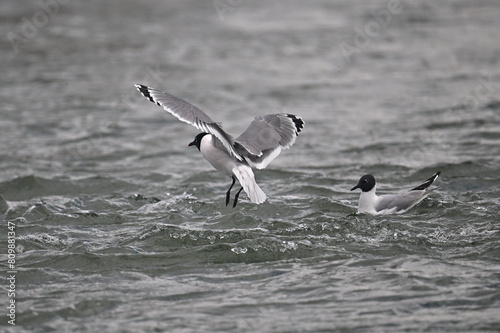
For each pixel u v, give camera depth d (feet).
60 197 52.60
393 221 44.14
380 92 82.69
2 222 46.83
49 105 79.61
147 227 44.47
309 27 114.01
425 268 37.70
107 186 55.42
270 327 32.35
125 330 32.48
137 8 128.26
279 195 51.60
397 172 56.85
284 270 38.24
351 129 70.23
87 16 122.01
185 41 107.14
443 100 78.33
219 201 49.65
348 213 47.09
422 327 31.86
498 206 46.52
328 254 39.96
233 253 40.34
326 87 85.46
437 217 44.98
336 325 32.32
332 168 58.80
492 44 102.06
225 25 116.26
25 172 59.36
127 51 101.86
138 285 37.17
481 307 33.42
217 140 35.45
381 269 37.83
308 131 69.92
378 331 31.68
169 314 33.94
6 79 89.04
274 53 100.73
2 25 113.91
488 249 39.68
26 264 39.86
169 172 58.75
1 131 70.95
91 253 40.65
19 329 32.86
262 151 34.78
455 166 56.44
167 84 87.20
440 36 107.34
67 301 35.45
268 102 80.18
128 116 76.84
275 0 134.10
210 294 35.88
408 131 68.59
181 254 40.50
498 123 69.67
